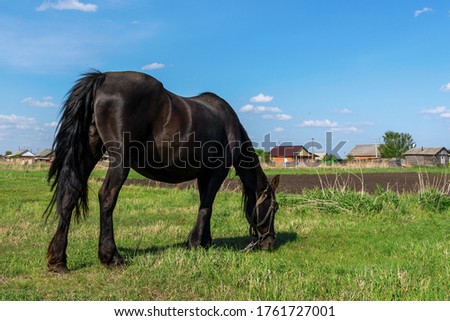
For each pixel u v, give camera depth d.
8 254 6.02
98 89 5.11
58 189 4.98
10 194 14.55
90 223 8.86
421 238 7.61
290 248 6.89
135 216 10.09
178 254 5.50
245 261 5.48
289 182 20.41
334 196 10.99
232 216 10.12
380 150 84.88
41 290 4.44
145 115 5.26
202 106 6.12
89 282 4.72
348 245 7.12
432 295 4.23
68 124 5.03
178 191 16.05
